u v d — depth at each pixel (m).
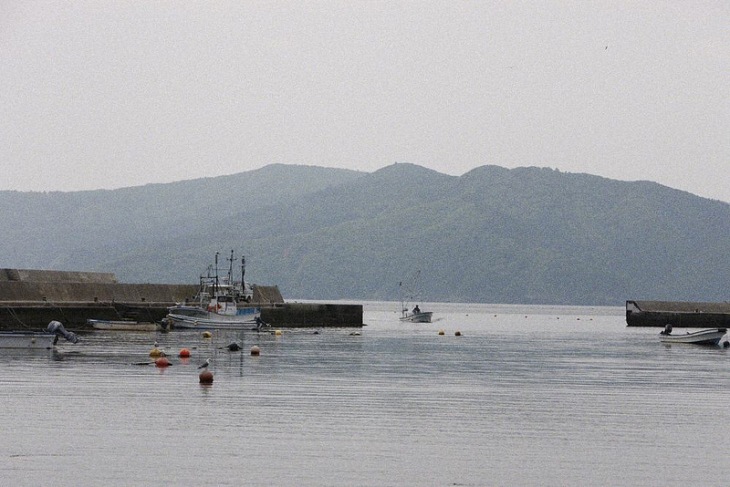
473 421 85.06
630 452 72.88
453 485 62.81
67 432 76.44
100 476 63.31
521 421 85.56
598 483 64.06
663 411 93.25
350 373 124.62
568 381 119.69
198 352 155.25
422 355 163.00
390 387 108.50
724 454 72.56
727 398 103.75
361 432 78.69
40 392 98.44
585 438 78.00
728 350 193.62
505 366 141.38
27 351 148.88
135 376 114.31
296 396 98.81
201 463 67.00
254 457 69.00
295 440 75.00
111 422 81.06
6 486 60.69
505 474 65.69
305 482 62.72
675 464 69.25
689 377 127.69
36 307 197.88
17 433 75.88
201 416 84.81
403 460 69.00
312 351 166.75
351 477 64.12
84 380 109.25
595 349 191.38
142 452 69.94
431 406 93.50
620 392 108.25
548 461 69.56
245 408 89.81
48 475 63.31
